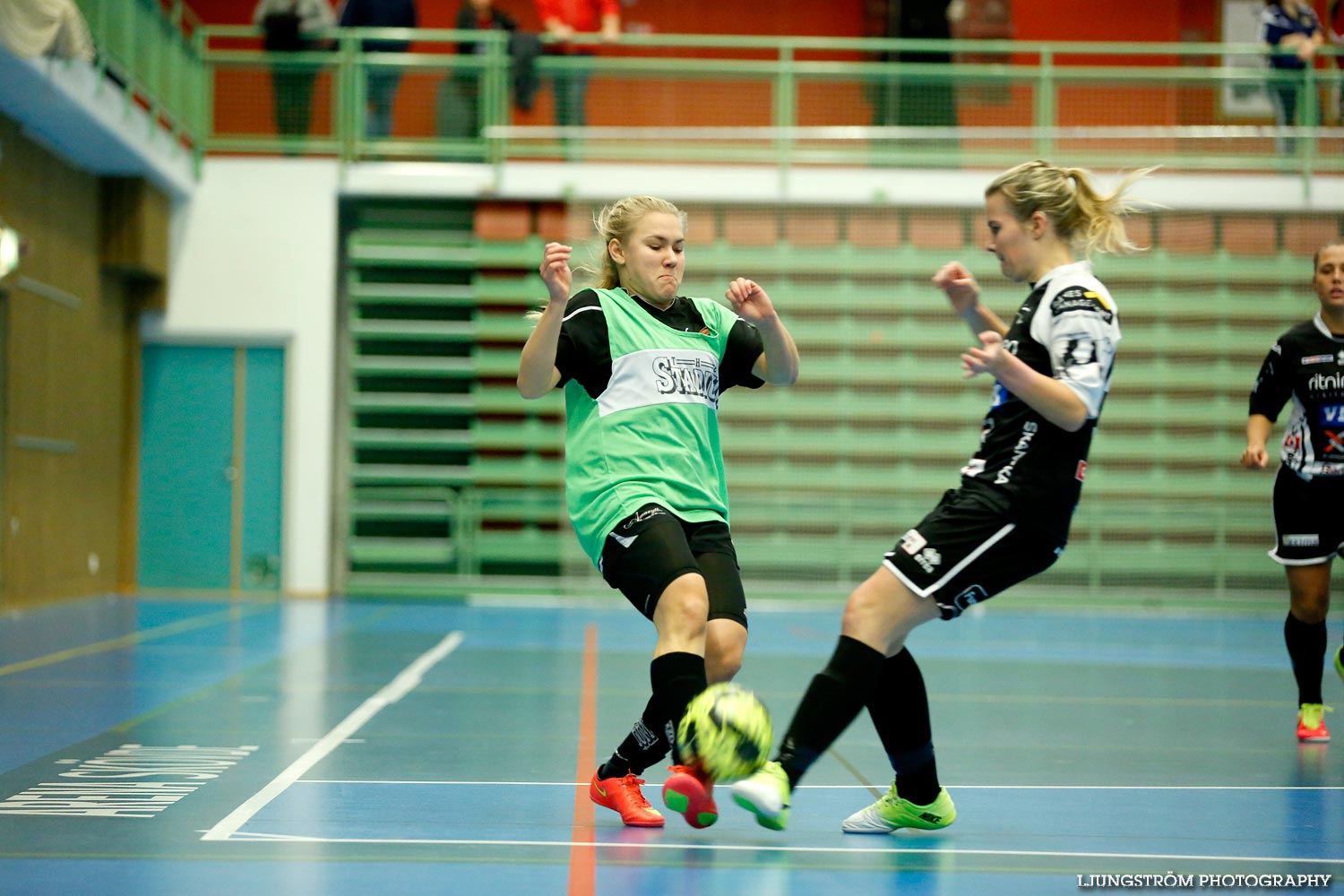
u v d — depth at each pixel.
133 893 6.30
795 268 33.84
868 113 33.34
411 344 33.84
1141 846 7.73
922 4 34.41
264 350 31.97
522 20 37.22
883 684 7.87
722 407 33.81
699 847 7.55
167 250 31.55
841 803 9.10
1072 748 11.74
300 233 31.91
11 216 24.73
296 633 21.78
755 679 16.47
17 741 11.13
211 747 10.91
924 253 33.91
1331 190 33.03
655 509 7.62
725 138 33.03
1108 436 33.59
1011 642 23.17
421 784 9.43
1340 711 14.51
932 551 7.08
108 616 24.58
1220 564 32.75
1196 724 13.39
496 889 6.48
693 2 37.44
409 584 32.53
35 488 26.42
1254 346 33.59
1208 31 37.44
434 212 33.31
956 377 33.88
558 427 33.25
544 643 20.83
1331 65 33.78
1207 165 33.12
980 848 7.64
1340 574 31.98
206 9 36.16
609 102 33.34
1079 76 33.03
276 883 6.55
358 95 32.09
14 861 6.98
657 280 8.13
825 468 33.75
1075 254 7.63
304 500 31.66
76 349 28.45
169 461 31.83
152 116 28.30
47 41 20.98
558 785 9.48
